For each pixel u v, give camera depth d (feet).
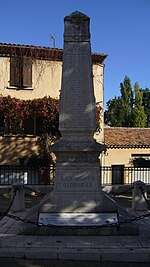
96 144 27.32
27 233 25.04
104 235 24.86
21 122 63.52
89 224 25.35
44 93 65.41
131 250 21.67
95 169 27.37
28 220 25.53
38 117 63.87
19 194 34.06
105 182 63.31
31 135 64.49
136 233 25.07
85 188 27.09
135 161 70.64
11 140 63.93
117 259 21.15
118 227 24.98
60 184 27.20
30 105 63.05
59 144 27.35
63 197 26.81
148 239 24.11
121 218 25.76
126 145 69.51
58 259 21.25
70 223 25.40
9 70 63.82
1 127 63.87
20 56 63.82
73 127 27.76
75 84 28.04
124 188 48.65
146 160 70.79
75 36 28.40
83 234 24.85
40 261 20.95
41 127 64.03
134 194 35.53
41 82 65.31
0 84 63.21
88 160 27.45
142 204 35.17
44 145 63.41
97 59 67.21
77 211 26.32
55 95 65.92
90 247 22.25
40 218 25.72
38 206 26.86
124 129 76.64
